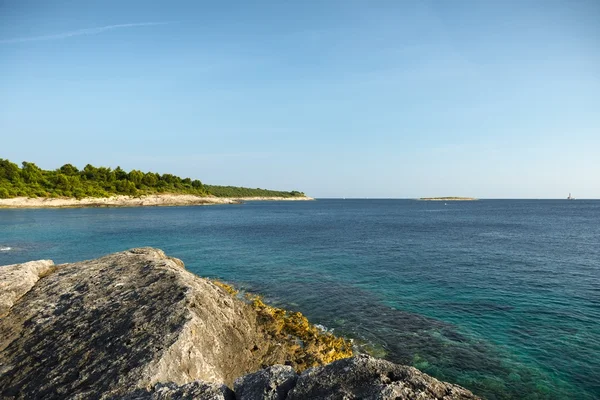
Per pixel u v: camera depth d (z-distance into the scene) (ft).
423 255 120.78
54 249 132.77
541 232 190.19
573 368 44.37
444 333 55.11
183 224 244.63
